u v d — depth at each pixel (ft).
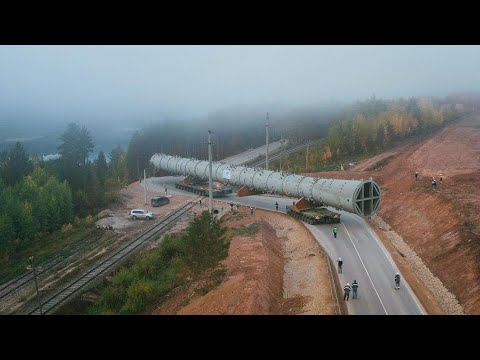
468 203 138.72
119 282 122.52
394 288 102.32
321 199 165.78
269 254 124.57
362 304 93.45
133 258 146.00
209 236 114.83
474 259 106.52
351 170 244.63
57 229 191.21
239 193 221.87
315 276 111.65
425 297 98.68
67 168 246.27
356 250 129.90
